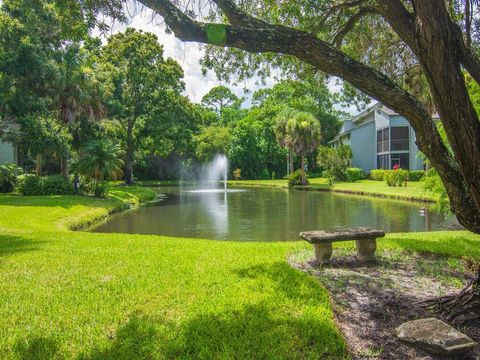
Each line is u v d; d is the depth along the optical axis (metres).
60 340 2.93
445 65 2.77
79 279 4.45
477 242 6.84
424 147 3.20
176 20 2.96
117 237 7.78
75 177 19.25
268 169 48.53
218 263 5.17
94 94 19.66
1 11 16.20
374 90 3.07
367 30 6.86
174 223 12.86
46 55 17.34
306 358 2.64
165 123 31.34
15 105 17.08
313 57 3.06
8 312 3.47
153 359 2.65
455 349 2.70
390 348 2.84
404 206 16.58
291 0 5.94
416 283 4.43
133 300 3.72
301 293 3.89
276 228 11.62
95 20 4.66
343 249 6.22
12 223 10.25
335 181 32.31
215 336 2.95
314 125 31.70
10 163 22.81
